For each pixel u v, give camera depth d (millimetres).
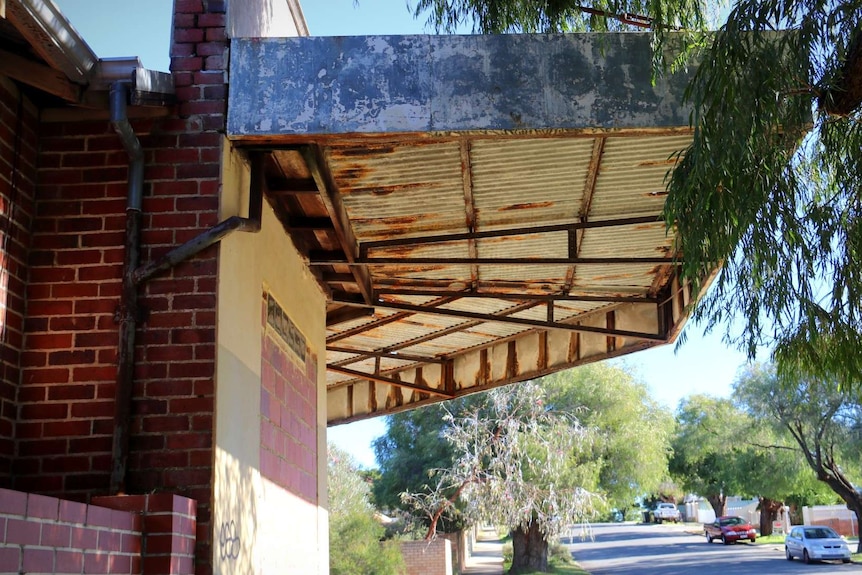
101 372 5355
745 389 34281
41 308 5469
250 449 5996
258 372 6289
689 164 5477
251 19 6668
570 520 23922
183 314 5398
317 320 8805
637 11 6637
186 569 4730
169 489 5113
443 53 5672
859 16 5219
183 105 5723
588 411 28859
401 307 9344
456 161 6676
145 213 5578
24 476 5203
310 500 8234
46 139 5762
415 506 25516
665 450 33594
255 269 6340
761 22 5254
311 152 5855
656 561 37938
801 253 5570
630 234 8312
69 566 3658
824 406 32562
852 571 29531
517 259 7652
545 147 6547
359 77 5641
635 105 5625
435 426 30281
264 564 6352
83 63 5324
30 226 5594
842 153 5957
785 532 60062
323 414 8938
